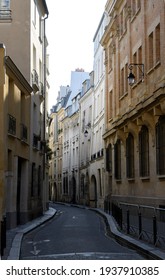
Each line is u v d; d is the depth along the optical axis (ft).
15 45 84.69
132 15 87.97
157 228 41.70
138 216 48.39
